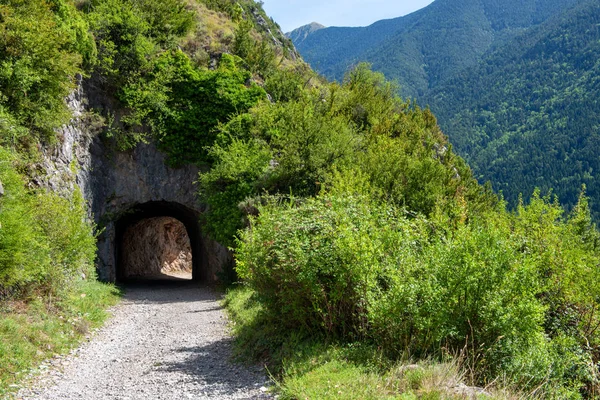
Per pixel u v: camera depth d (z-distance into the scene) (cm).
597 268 866
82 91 2208
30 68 1535
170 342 1084
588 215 982
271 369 787
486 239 738
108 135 2311
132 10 2542
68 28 2002
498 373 681
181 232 4878
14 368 804
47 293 1190
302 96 2966
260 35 4259
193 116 2500
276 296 921
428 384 578
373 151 2183
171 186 2527
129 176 2459
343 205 925
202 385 737
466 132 15538
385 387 595
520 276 711
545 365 711
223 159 2267
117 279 3148
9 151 1346
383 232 828
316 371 678
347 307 806
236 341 1000
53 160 1764
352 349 734
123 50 2372
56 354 941
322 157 2098
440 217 978
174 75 2497
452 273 711
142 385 750
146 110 2397
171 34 2694
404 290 696
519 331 699
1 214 966
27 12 1623
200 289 2408
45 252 1196
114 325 1312
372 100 3375
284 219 920
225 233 2202
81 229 1384
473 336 702
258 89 2631
